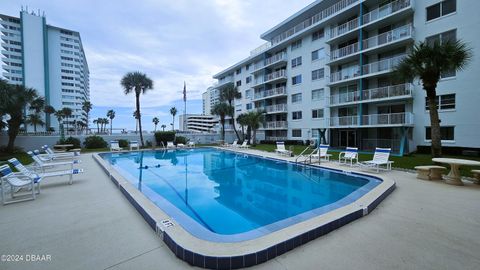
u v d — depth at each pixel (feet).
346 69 79.30
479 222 14.38
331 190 28.35
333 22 83.15
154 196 20.85
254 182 32.45
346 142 80.28
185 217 14.89
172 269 9.44
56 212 16.35
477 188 23.54
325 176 35.96
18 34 259.19
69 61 291.79
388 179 26.21
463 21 52.11
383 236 12.42
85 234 12.73
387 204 18.26
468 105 51.52
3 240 11.98
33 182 19.69
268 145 96.73
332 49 83.92
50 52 277.85
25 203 18.52
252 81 128.16
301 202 23.79
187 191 27.89
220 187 29.81
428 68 35.83
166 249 11.10
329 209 17.01
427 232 12.91
